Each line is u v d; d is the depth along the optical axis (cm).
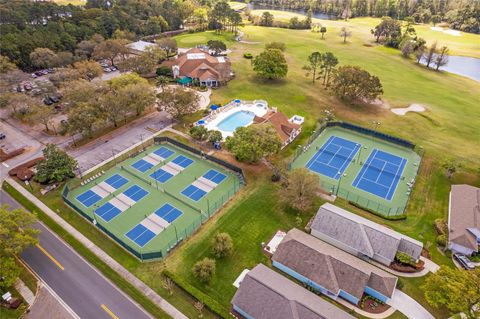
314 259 4781
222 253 5156
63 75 10288
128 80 9469
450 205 6103
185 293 4678
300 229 5703
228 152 7800
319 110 9756
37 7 16025
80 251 5341
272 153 6938
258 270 4675
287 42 16375
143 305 4534
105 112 8288
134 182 6912
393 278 4581
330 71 11288
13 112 9262
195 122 9031
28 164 7356
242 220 5903
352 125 8769
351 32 18575
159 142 8175
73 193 6594
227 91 10944
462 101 10575
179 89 8969
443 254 5269
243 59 13762
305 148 7988
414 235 5606
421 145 8144
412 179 6962
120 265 5100
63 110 9400
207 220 5922
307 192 5956
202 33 17462
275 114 8456
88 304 4588
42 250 5394
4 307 4550
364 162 7588
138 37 15850
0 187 6800
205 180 6944
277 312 4091
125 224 5891
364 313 4409
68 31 13775
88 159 7562
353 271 4591
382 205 6328
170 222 5925
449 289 4166
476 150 7969
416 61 14588
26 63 12112
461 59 15188
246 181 6856
